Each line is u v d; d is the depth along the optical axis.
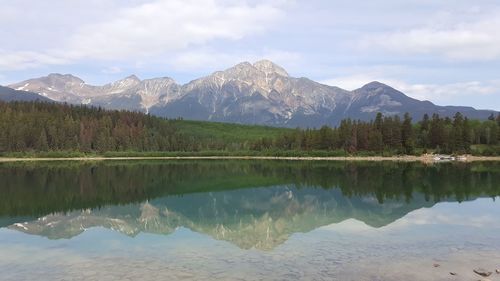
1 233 39.62
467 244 32.47
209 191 79.19
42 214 51.59
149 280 24.78
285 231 39.19
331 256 29.14
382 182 90.19
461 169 130.50
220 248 32.28
